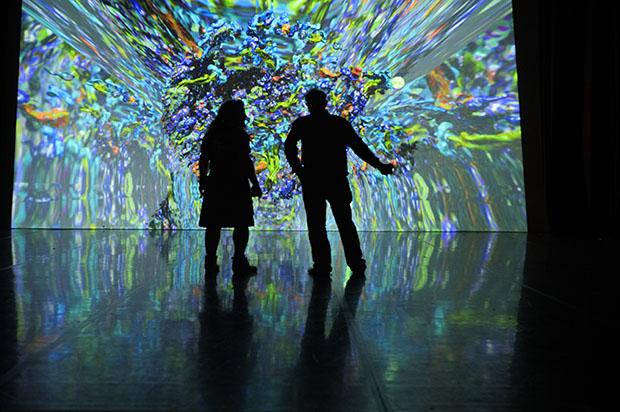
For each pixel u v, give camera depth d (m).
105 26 8.69
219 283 3.78
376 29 8.80
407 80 8.78
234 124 4.31
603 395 1.84
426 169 8.62
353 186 8.63
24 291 3.39
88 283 3.70
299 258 5.15
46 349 2.26
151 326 2.64
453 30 8.77
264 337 2.48
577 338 2.50
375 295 3.42
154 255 5.22
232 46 8.73
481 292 3.52
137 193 8.56
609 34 7.45
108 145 8.61
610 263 4.82
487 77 8.69
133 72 8.72
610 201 7.51
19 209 8.32
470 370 2.07
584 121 7.61
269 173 8.63
